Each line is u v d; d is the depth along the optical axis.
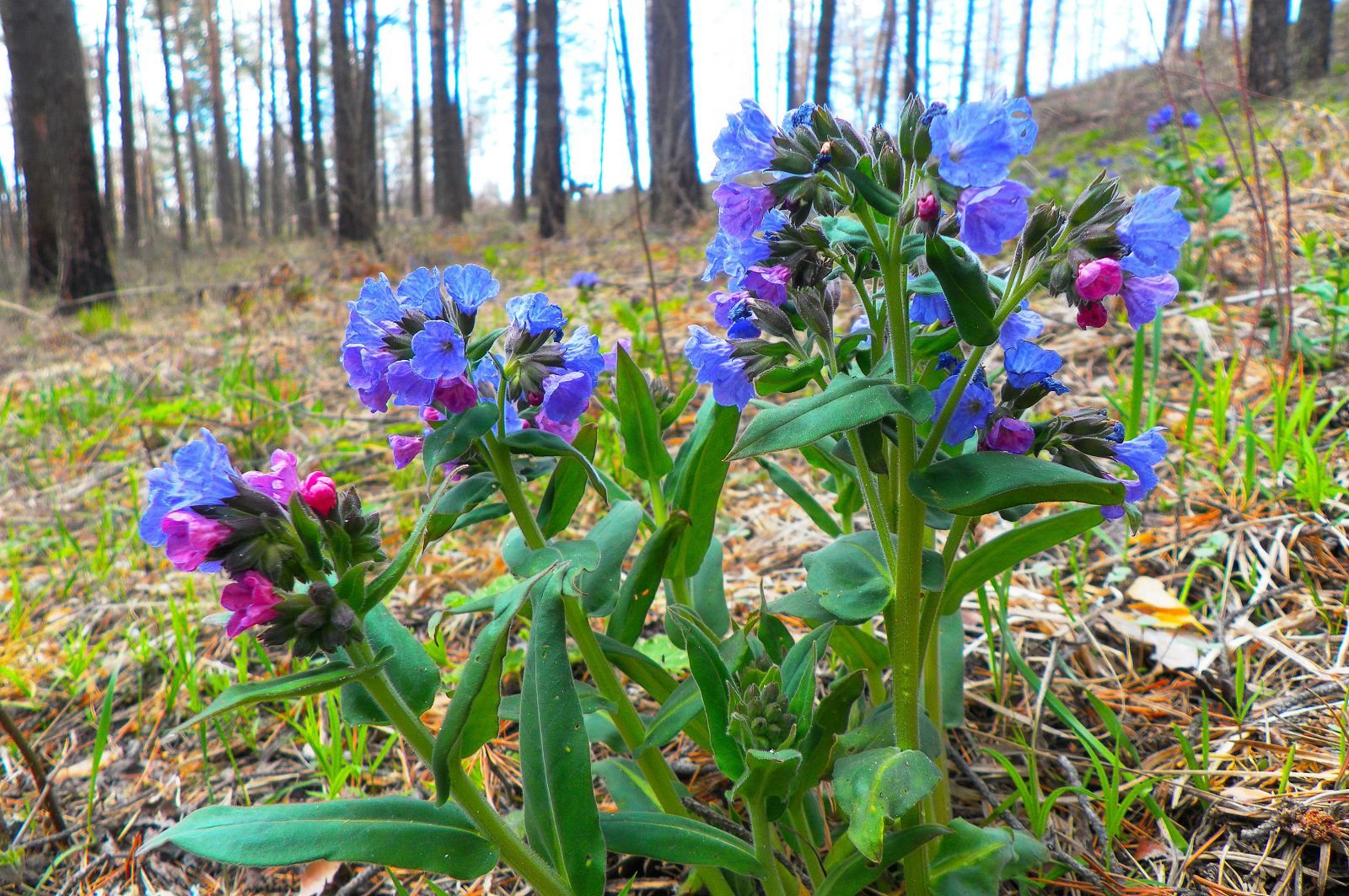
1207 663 0.41
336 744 0.42
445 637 0.53
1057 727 0.41
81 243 2.09
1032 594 0.49
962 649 0.39
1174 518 0.54
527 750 0.26
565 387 0.29
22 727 0.51
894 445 0.29
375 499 0.76
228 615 0.24
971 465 0.25
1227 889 0.32
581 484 0.33
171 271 2.97
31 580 0.69
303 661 0.49
